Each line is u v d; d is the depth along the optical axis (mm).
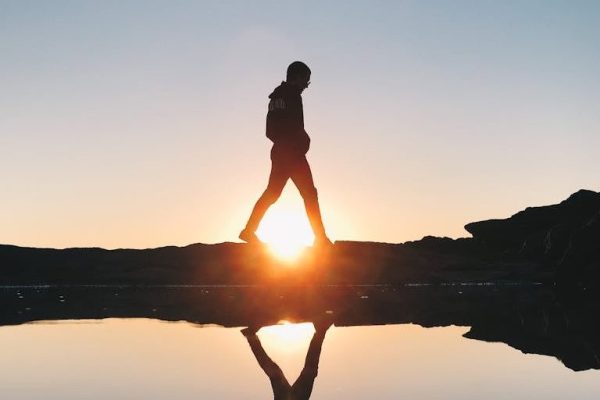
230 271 24812
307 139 6031
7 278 24359
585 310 9102
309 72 6086
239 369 4090
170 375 3885
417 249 30438
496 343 5348
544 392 3338
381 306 10219
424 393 3316
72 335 6070
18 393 3373
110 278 24141
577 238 20594
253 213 6035
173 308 10070
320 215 6078
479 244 35000
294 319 7688
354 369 4078
